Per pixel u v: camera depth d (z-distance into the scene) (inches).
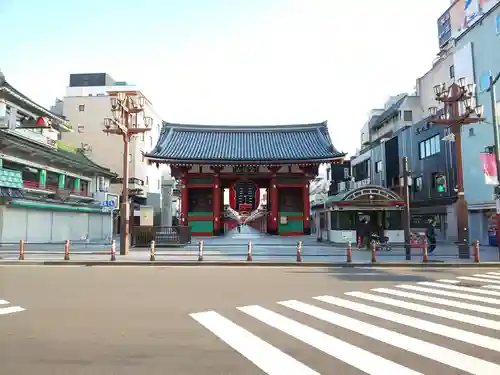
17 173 1102.4
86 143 2144.4
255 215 2284.7
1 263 692.7
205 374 191.2
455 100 770.2
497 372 194.2
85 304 349.7
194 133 1651.1
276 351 224.7
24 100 1237.1
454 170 1179.3
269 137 1641.2
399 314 313.7
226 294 400.5
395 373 192.9
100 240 1392.7
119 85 2484.0
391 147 1593.3
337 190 2047.2
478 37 1096.8
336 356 216.5
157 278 519.8
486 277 537.3
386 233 1061.1
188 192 1480.1
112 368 198.7
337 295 396.5
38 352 222.2
